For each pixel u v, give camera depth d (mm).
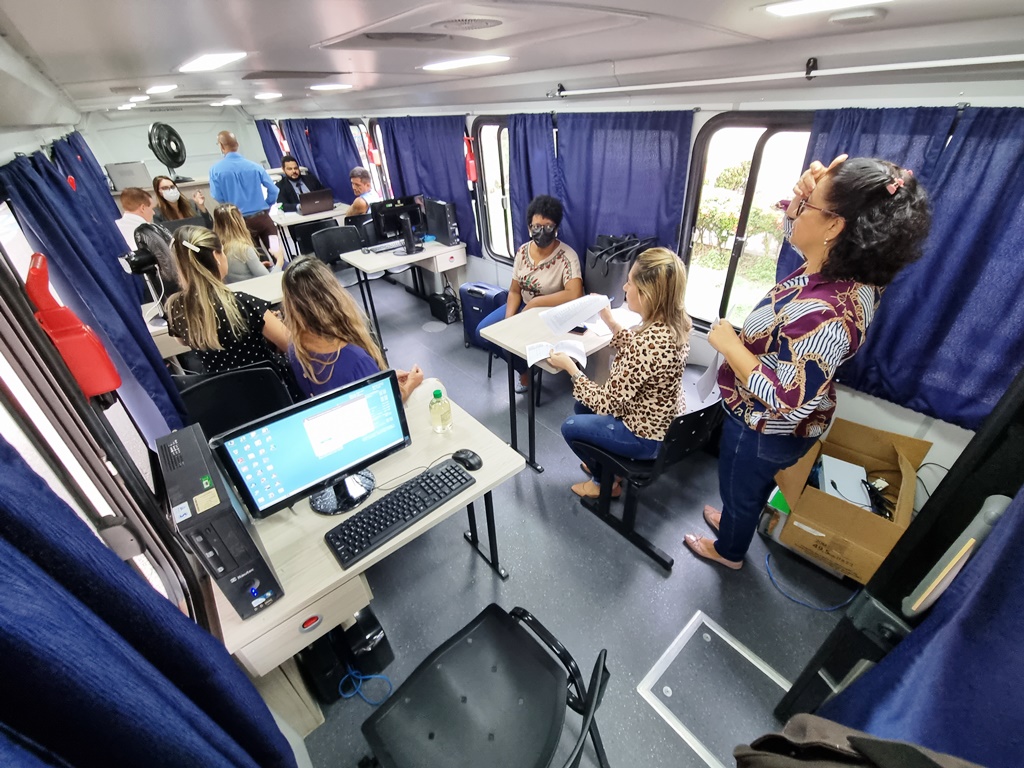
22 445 553
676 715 1548
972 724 462
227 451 1108
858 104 1798
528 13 1004
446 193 4594
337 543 1263
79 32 1008
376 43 1388
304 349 1551
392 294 5395
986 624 461
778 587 1951
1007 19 1219
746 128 2246
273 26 1040
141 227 2932
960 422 1804
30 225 1471
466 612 1907
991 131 1489
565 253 3062
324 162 6852
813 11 1131
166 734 361
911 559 837
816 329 1220
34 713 280
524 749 1069
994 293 1605
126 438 1197
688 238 2736
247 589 1051
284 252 5395
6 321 587
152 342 2229
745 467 1621
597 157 2926
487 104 3574
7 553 287
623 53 1932
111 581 403
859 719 765
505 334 2547
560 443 2928
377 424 1397
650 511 2371
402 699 1163
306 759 1299
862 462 2162
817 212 1211
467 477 1466
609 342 2418
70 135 4363
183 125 8094
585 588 1986
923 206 1103
